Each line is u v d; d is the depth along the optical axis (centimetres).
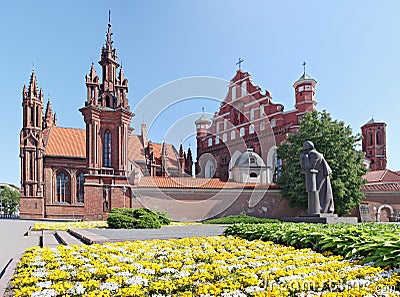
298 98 4456
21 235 2041
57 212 5734
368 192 3828
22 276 624
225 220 2628
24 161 5703
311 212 1850
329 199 1886
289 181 3338
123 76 4503
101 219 4034
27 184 5650
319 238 878
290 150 3434
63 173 5903
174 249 977
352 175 3152
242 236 1251
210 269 670
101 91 4425
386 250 629
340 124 3372
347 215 3306
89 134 4184
